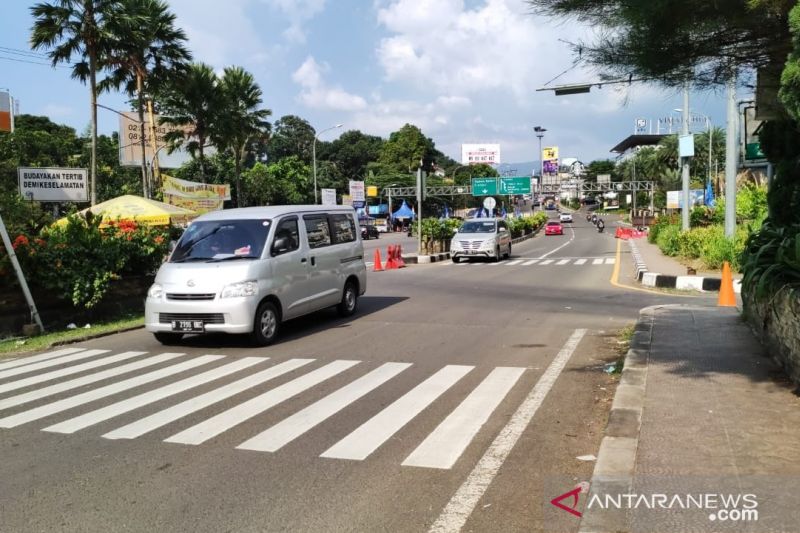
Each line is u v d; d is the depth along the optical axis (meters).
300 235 10.48
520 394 6.36
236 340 9.77
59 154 43.62
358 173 107.62
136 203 18.88
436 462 4.61
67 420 5.88
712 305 11.13
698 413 5.04
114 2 25.20
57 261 11.39
